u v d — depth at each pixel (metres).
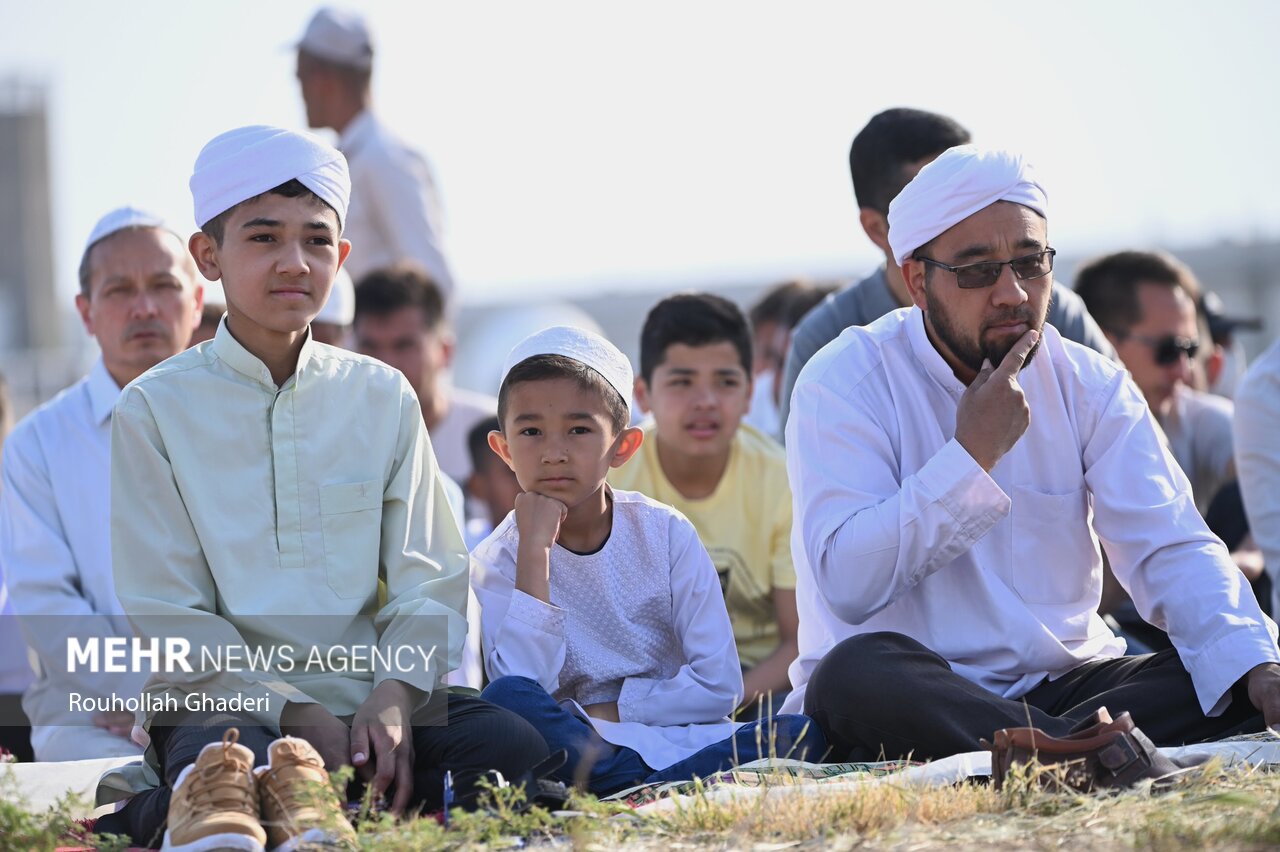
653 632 7.30
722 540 9.30
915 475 6.71
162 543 6.12
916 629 7.03
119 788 6.25
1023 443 7.08
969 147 6.95
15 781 5.94
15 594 8.67
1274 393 9.57
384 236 13.77
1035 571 7.07
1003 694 6.91
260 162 6.23
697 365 9.19
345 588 6.25
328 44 13.66
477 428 12.02
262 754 5.75
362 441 6.40
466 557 6.56
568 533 7.27
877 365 7.19
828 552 6.85
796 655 9.12
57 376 26.56
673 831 5.34
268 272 6.17
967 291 6.80
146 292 8.94
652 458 9.46
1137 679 6.70
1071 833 5.07
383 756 5.82
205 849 5.06
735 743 6.22
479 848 5.10
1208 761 5.80
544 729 6.45
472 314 27.41
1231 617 6.63
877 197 9.06
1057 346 7.20
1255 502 9.64
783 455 9.48
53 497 8.87
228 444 6.23
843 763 6.40
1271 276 24.30
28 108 43.44
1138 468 7.04
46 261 43.28
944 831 5.15
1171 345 10.97
